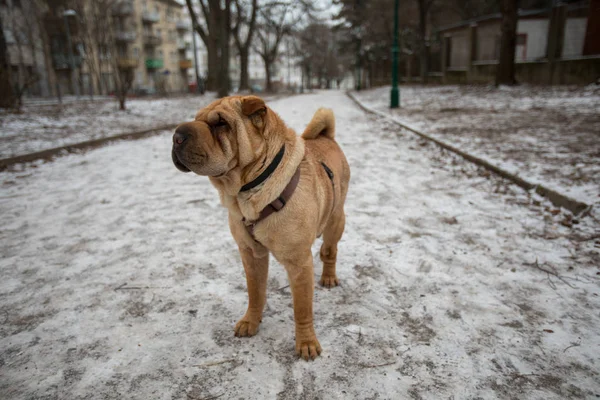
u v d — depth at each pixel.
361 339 2.60
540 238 3.98
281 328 2.76
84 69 44.16
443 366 2.34
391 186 6.04
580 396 2.10
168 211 5.13
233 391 2.19
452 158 7.56
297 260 2.30
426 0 34.56
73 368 2.39
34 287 3.31
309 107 21.27
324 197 2.52
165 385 2.24
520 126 9.77
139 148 9.66
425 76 35.56
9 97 16.59
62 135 10.87
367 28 50.31
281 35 48.44
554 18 18.70
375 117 15.28
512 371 2.29
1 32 16.47
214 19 32.38
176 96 35.25
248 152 2.04
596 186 4.93
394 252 3.84
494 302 2.96
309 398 2.13
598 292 3.00
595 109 11.23
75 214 5.05
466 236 4.14
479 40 26.66
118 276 3.48
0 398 2.16
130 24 53.53
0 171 7.17
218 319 2.86
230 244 4.10
